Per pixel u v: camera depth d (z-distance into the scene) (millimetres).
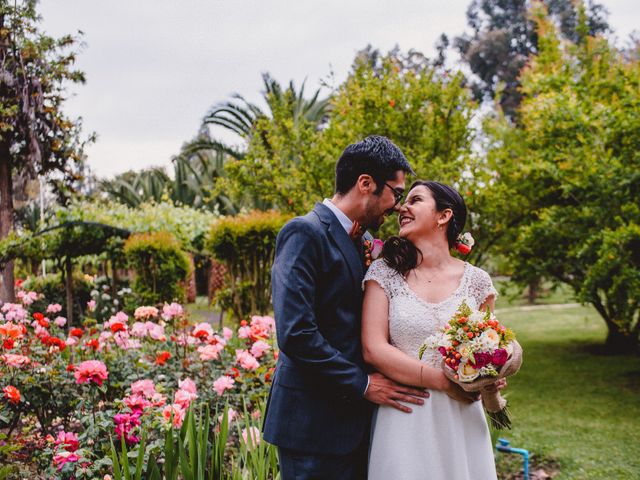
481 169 6801
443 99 6922
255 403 3230
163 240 8531
